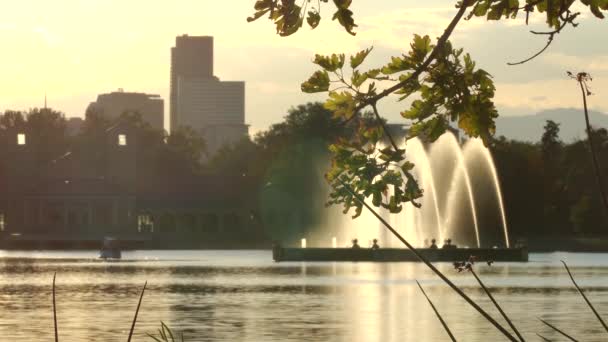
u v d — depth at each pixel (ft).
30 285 541.34
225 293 476.95
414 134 59.93
